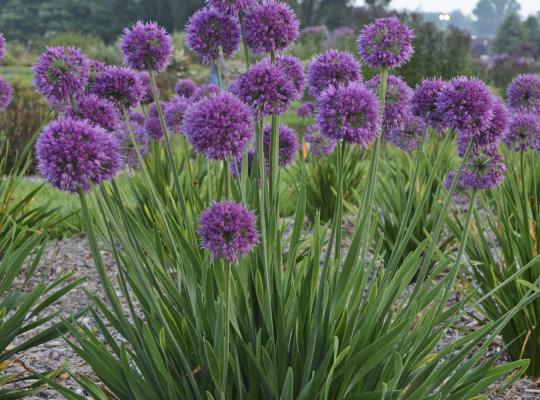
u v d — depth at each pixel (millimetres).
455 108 743
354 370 758
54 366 1123
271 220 758
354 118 683
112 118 793
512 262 1149
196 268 765
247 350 709
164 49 792
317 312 735
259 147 748
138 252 788
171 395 717
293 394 757
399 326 709
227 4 775
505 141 1175
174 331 758
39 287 955
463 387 804
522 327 1111
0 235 1463
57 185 652
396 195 1688
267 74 720
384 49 768
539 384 1081
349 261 738
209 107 650
